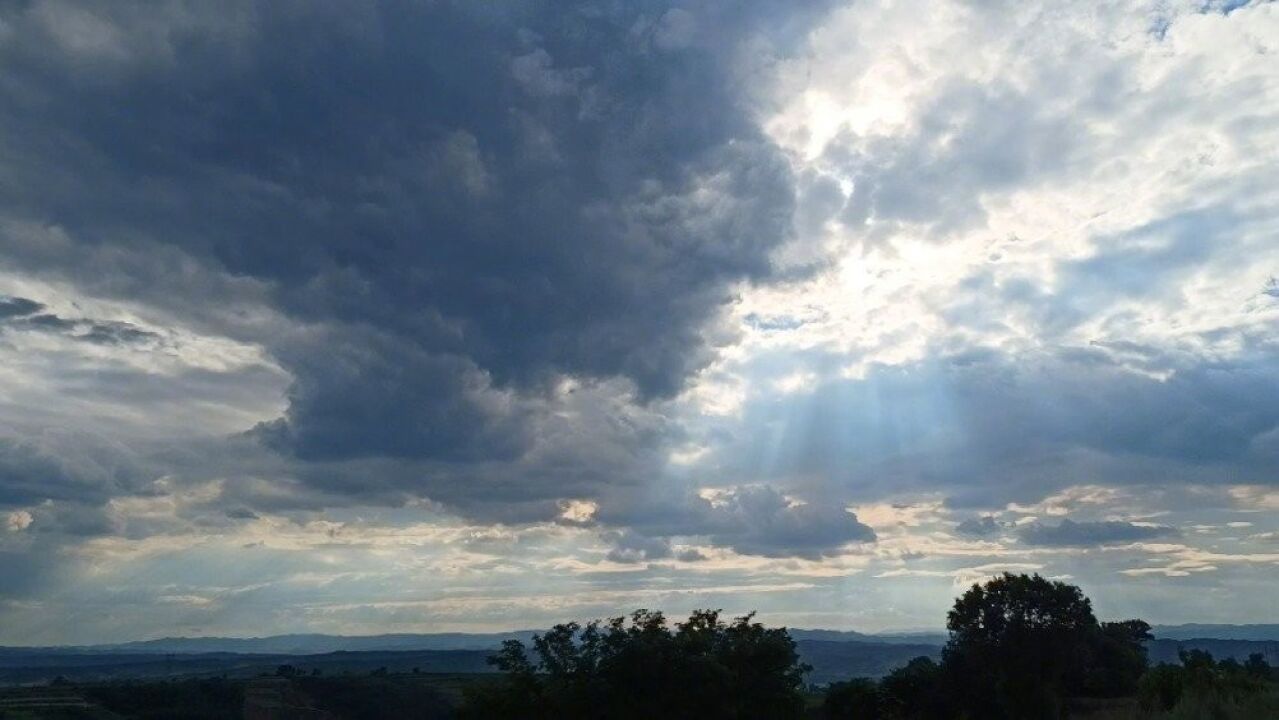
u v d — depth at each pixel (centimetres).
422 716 6812
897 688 5888
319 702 7069
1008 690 5322
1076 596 5447
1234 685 3550
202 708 6825
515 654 4172
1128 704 5025
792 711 4209
